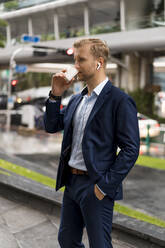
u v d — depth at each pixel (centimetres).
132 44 1664
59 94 186
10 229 293
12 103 1614
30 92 2077
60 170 184
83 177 174
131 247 258
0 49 2298
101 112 166
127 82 2142
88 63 168
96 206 168
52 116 190
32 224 306
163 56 2103
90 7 2319
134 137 161
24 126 1617
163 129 1445
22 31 3209
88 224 171
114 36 1750
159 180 607
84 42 169
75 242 192
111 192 160
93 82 173
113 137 167
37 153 921
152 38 1586
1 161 619
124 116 161
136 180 604
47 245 268
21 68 1622
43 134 1405
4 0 2789
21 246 262
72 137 181
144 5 2108
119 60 2161
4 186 374
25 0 2662
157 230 254
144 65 2134
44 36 2378
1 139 1220
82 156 174
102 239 170
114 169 159
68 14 2572
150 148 1110
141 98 2005
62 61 1945
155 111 2173
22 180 393
